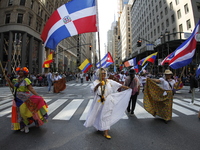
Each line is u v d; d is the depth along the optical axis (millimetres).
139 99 7898
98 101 3279
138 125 4027
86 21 4336
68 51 55906
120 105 3586
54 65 37688
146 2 40969
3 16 26031
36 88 13820
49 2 35875
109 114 3234
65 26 4488
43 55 31984
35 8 28641
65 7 4543
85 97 8641
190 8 22344
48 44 4723
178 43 21719
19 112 3502
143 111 5457
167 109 4184
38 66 30812
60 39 4539
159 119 4543
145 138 3215
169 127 3867
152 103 4656
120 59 97000
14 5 25469
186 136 3309
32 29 27719
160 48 25578
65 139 3170
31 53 27438
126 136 3318
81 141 3070
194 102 7137
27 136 3324
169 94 4234
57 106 6262
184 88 14016
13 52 24984
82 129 3732
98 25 4043
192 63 23234
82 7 4430
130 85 4992
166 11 29156
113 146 2859
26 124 3490
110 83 3479
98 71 3512
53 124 4102
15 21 25453
